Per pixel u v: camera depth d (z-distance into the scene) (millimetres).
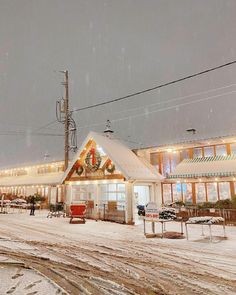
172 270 7957
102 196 24141
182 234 14133
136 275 7504
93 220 22422
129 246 11359
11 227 17062
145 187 26688
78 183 24984
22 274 7445
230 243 11969
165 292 6254
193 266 8359
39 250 10516
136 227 17797
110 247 11164
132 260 9070
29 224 18688
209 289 6438
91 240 12750
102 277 7309
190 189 22953
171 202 23453
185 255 9758
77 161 25266
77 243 12000
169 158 25359
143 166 23938
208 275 7496
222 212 19469
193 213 20844
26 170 42562
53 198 34094
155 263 8703
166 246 11359
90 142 24484
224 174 19953
